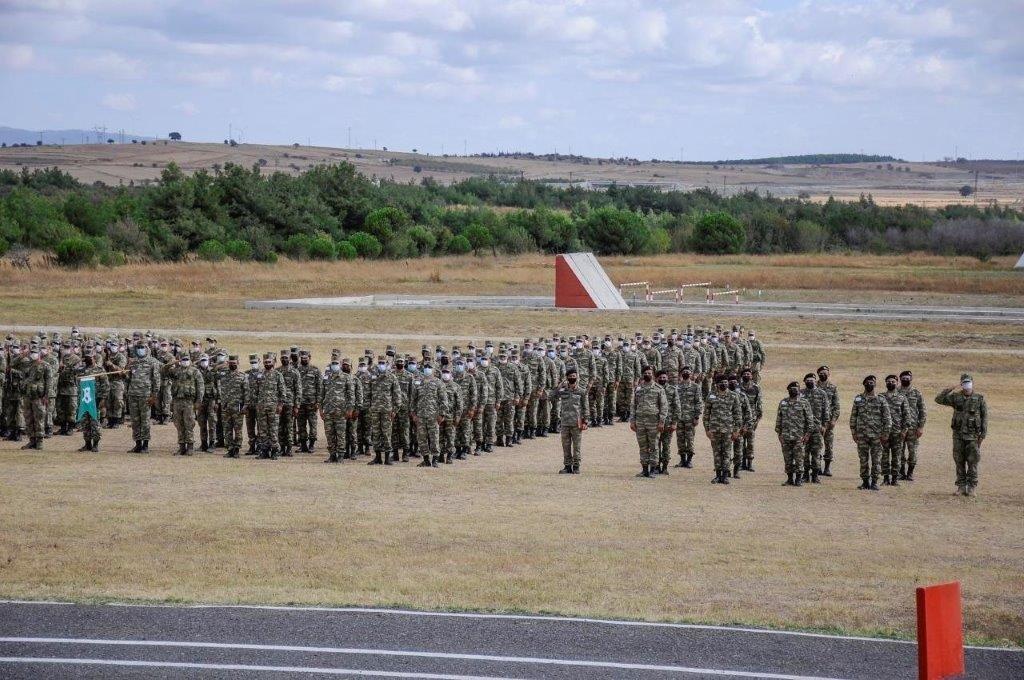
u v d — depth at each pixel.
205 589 14.18
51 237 93.94
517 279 83.12
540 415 30.56
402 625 12.92
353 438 25.95
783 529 18.09
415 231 104.62
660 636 12.64
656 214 171.00
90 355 28.98
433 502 19.61
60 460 24.06
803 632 12.84
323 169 121.19
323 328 53.59
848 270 90.62
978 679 11.48
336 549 16.12
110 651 11.95
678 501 20.45
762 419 33.94
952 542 17.38
